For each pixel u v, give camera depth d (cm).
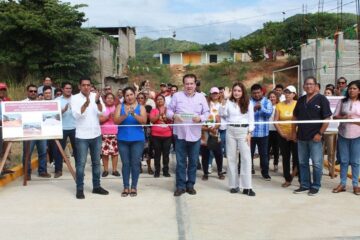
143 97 1000
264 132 930
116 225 624
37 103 867
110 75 3450
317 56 2411
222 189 848
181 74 4531
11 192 830
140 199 770
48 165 1131
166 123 976
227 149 813
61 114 909
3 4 2730
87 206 725
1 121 888
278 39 4672
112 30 4247
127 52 4550
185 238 569
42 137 860
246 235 578
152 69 4453
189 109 780
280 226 614
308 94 791
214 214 674
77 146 780
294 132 826
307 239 561
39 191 838
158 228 610
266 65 4484
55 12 2742
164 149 985
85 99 777
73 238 572
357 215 664
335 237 568
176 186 811
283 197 778
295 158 896
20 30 2627
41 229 609
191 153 801
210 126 923
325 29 4372
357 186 794
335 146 930
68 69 2795
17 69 2734
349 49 2367
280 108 898
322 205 721
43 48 2725
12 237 577
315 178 794
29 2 2783
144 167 1114
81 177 782
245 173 791
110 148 1001
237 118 791
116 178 977
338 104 813
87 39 2831
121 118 776
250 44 5103
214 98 959
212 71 4503
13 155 1118
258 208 706
